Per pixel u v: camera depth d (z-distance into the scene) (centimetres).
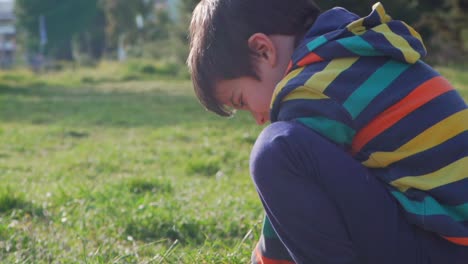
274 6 166
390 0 898
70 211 452
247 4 165
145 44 3384
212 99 175
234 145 896
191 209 457
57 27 4891
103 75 2470
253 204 467
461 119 158
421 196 152
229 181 633
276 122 158
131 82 2261
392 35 158
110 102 1529
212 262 295
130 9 4781
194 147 868
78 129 1088
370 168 156
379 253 152
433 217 149
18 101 1538
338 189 150
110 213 438
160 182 580
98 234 398
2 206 471
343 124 152
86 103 1498
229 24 166
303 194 151
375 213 151
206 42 169
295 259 159
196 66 173
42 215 452
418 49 160
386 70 157
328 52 157
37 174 687
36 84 2125
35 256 340
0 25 6894
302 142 151
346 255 153
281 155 151
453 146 155
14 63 4256
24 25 4934
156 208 448
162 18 4281
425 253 152
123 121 1188
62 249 361
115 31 4884
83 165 746
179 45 2611
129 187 559
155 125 1140
